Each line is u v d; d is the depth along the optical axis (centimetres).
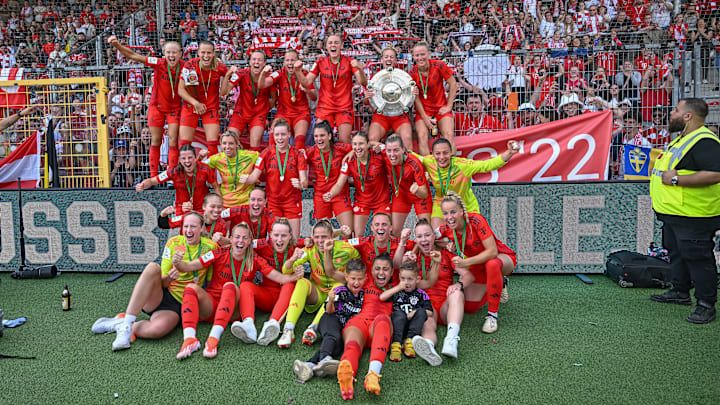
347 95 635
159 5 957
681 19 880
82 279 624
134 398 331
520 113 670
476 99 672
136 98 709
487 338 427
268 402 324
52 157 678
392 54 623
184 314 411
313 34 941
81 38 1133
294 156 562
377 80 620
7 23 1142
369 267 467
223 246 459
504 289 504
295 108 648
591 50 692
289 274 455
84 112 769
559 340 418
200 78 621
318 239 448
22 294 559
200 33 1002
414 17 970
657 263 558
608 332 433
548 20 970
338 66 629
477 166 521
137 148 699
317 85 696
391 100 618
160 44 902
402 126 625
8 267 664
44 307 514
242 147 643
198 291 433
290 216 568
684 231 454
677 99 664
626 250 603
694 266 455
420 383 348
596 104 671
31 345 417
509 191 614
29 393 338
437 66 639
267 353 401
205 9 1020
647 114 668
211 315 451
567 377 353
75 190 646
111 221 644
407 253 442
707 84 693
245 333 408
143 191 636
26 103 725
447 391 336
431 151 661
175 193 598
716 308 487
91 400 329
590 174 652
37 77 820
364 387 343
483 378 354
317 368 353
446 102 659
